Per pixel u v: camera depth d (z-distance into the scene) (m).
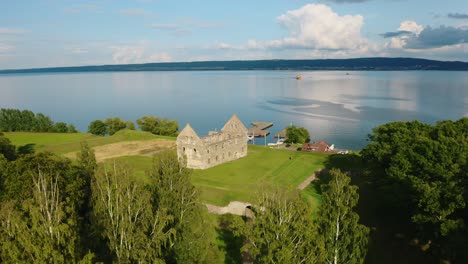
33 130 183.88
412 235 63.88
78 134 164.88
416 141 65.50
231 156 116.12
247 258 58.31
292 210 40.53
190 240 46.84
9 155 87.06
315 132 194.38
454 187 51.31
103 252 40.56
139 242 38.59
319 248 38.59
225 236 65.44
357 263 41.88
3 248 29.75
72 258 31.69
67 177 57.88
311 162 110.50
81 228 41.19
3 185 56.56
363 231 41.78
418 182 56.31
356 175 97.00
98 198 43.97
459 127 71.75
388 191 70.81
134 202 43.22
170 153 55.97
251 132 199.38
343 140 176.62
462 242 47.31
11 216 32.47
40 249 29.56
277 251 37.00
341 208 41.31
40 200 32.81
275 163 111.62
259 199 43.12
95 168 61.62
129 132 156.12
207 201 77.38
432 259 56.62
